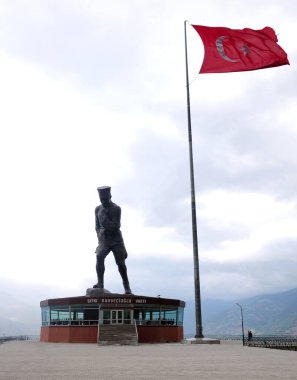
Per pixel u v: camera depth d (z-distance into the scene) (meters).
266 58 41.62
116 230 64.00
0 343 55.16
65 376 15.68
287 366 19.34
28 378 15.09
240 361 22.16
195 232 44.34
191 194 45.25
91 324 56.41
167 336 60.19
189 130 46.88
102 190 64.06
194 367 19.00
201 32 42.44
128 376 15.66
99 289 60.78
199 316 44.56
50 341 59.38
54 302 59.78
